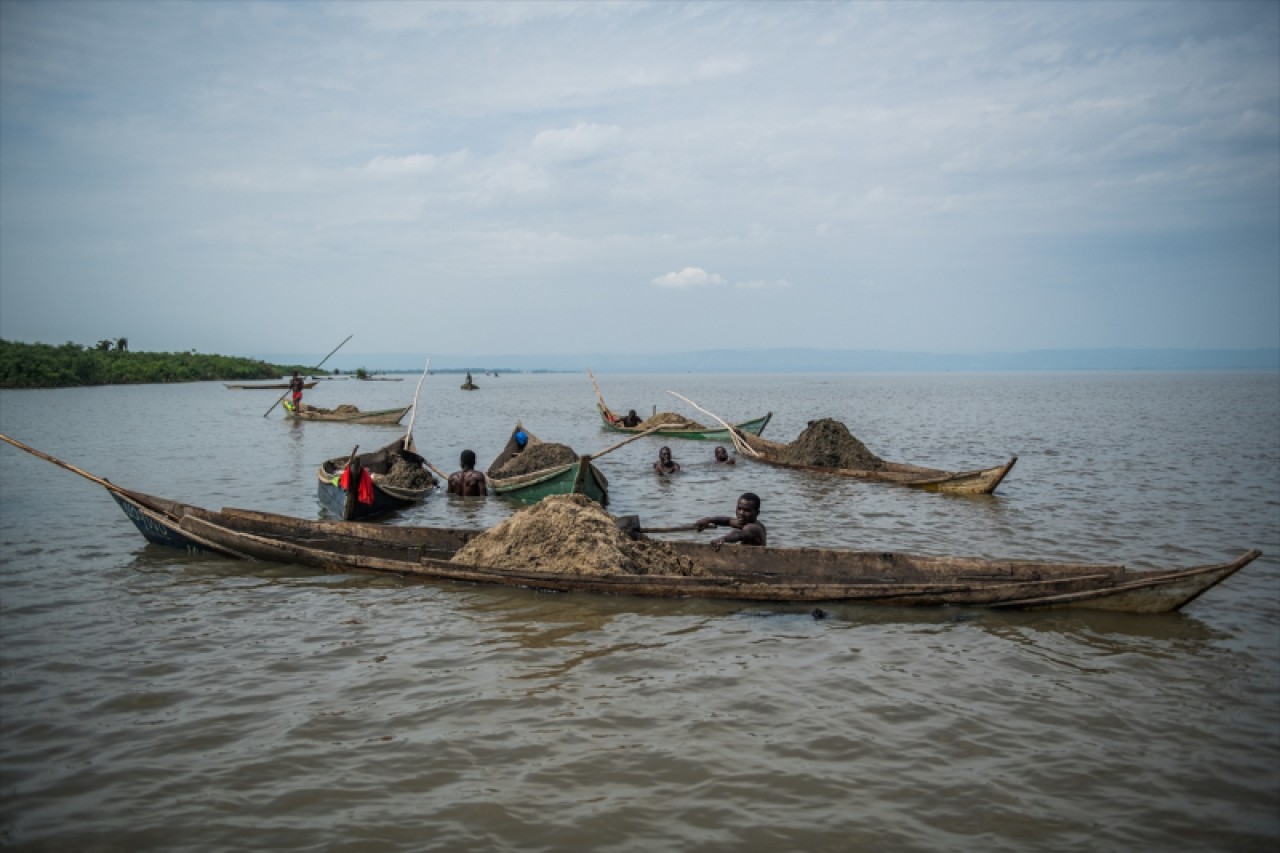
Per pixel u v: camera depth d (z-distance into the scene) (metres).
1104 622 8.83
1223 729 6.27
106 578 10.72
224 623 8.85
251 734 6.19
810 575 10.47
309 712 6.58
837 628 8.72
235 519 12.98
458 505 17.55
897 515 15.72
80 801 5.26
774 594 9.51
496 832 4.92
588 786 5.45
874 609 9.33
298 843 4.81
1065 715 6.53
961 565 9.91
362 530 12.21
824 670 7.51
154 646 8.11
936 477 18.98
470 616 9.13
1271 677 7.28
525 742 6.06
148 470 22.11
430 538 11.90
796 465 22.98
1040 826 4.99
